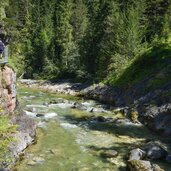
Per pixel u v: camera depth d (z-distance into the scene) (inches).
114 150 676.7
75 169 576.1
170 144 735.1
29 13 3602.4
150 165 567.8
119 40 1807.3
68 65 2608.3
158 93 1047.6
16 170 550.0
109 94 1362.0
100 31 2190.0
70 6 3267.7
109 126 886.4
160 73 1178.0
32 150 655.1
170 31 1881.2
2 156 525.0
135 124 919.7
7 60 750.5
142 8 2187.5
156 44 1502.2
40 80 2532.0
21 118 718.5
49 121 912.9
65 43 2950.3
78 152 663.8
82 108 1123.3
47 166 582.6
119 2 2380.7
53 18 3708.2
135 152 634.2
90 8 3329.2
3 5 1740.9
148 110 971.9
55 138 748.6
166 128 827.4
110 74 1649.9
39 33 3415.4
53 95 1578.5
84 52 2263.8
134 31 1808.6
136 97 1143.0
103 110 1112.2
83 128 854.5
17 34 2047.2
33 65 3102.9
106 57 1866.4
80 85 1927.9
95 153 662.5
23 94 1566.2
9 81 685.9
